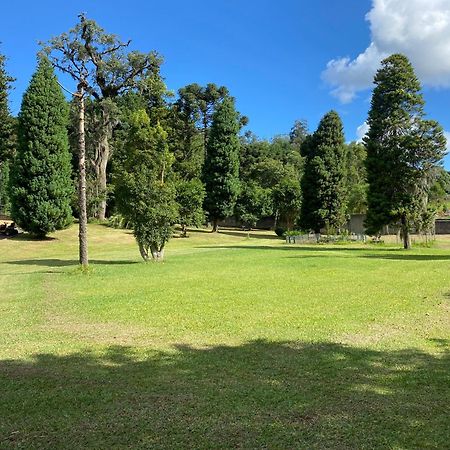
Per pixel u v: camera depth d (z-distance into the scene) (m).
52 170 33.53
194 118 61.81
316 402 4.36
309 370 5.32
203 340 6.75
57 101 33.97
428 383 4.86
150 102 51.16
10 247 31.19
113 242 35.78
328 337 6.79
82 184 15.68
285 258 20.80
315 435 3.68
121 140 47.41
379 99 29.03
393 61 28.61
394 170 28.25
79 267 15.33
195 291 11.14
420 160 28.05
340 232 41.31
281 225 54.75
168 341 6.72
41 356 6.04
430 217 28.61
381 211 28.95
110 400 4.47
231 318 8.12
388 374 5.15
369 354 5.92
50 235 36.16
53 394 4.65
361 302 9.42
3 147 40.28
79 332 7.34
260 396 4.52
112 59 43.50
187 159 58.69
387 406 4.25
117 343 6.64
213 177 48.81
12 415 4.15
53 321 8.18
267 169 67.69
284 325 7.56
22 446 3.57
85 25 36.50
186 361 5.72
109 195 47.12
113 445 3.56
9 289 12.37
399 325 7.44
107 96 46.09
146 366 5.55
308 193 42.75
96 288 11.99
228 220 64.38
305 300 9.73
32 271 17.36
